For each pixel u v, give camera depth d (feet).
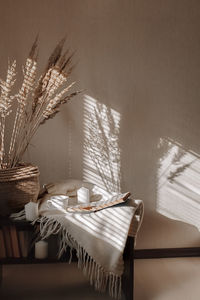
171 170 10.32
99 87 9.87
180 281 9.21
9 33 9.46
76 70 9.75
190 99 10.19
